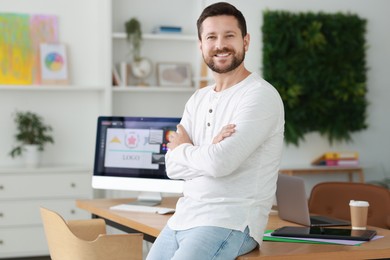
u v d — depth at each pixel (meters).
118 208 4.44
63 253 3.77
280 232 3.38
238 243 2.90
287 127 7.36
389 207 4.57
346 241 3.24
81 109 7.30
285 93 7.29
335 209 4.74
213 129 3.14
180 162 3.06
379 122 7.74
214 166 2.90
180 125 3.30
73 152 7.29
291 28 7.27
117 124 4.66
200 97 3.31
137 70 7.14
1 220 6.57
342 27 7.46
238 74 3.15
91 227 4.24
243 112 2.96
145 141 4.59
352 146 7.70
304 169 7.07
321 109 7.44
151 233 3.72
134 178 4.59
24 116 6.92
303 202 3.81
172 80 7.34
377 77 7.68
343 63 7.49
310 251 3.02
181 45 7.46
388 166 7.75
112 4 7.20
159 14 7.36
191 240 2.89
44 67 7.06
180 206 3.10
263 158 3.00
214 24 3.11
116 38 7.18
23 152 7.07
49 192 6.69
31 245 6.66
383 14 7.67
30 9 7.08
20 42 7.02
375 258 3.08
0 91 7.05
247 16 7.22
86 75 7.29
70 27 7.21
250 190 2.96
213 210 2.94
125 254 3.69
